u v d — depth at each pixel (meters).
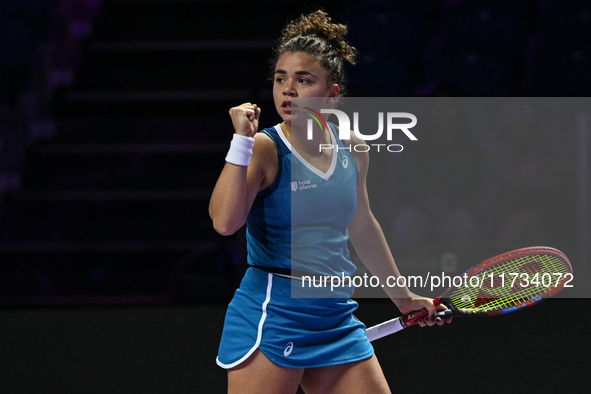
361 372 4.58
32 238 14.03
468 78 15.38
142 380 7.54
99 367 7.95
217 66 16.09
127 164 14.99
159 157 14.96
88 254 13.71
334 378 4.61
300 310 4.42
